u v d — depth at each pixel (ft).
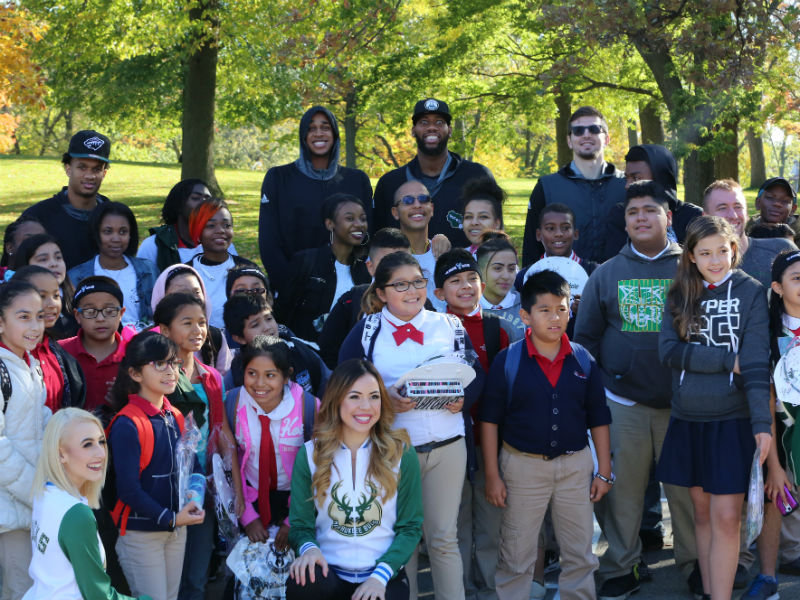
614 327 15.83
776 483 13.88
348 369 12.78
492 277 17.02
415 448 13.58
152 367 12.96
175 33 54.95
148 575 12.88
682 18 41.14
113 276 18.71
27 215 19.71
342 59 54.75
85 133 20.38
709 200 18.02
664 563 16.81
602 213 20.57
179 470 13.19
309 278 18.89
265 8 54.54
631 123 100.22
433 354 13.93
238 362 15.38
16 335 12.98
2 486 12.73
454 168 21.77
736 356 13.57
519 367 14.30
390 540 12.91
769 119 51.90
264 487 14.03
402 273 13.74
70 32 59.62
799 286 13.53
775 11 39.11
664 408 15.51
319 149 20.92
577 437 14.26
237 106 78.74
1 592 14.06
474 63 66.49
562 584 14.60
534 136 175.73
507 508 14.52
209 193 20.79
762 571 14.97
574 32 40.78
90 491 11.95
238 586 13.80
